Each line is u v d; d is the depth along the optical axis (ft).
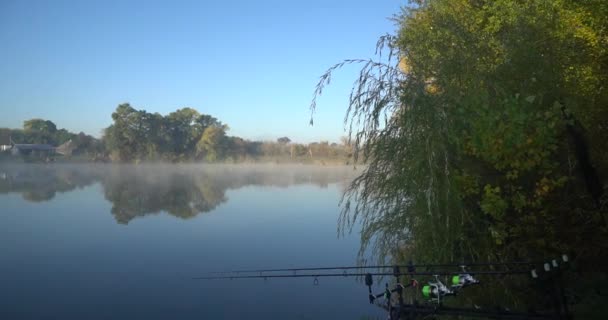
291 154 363.15
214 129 355.36
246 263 43.80
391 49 23.67
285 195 119.34
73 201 105.70
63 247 52.90
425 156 19.72
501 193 19.34
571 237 18.75
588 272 19.38
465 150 19.49
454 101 20.06
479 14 26.30
